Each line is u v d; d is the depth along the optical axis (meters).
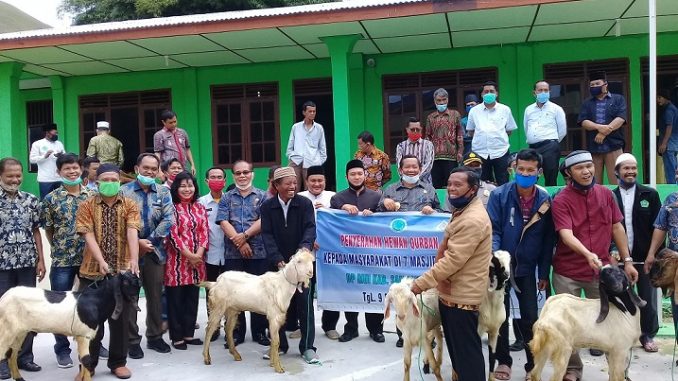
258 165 10.98
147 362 5.54
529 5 7.53
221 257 6.28
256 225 5.90
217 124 11.11
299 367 5.31
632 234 5.50
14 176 5.19
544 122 7.97
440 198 8.01
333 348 5.87
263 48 9.69
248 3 18.14
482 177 7.97
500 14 8.05
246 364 5.45
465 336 4.02
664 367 5.13
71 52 9.44
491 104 8.13
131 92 11.35
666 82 9.54
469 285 3.98
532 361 4.78
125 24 8.58
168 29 8.43
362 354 5.66
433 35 9.12
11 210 5.20
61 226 5.38
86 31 8.58
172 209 5.81
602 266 4.30
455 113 8.56
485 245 3.97
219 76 11.04
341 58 8.89
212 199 6.39
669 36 9.42
